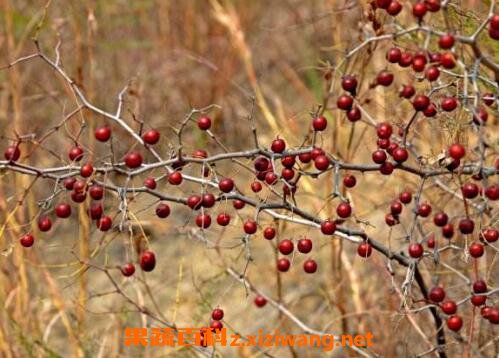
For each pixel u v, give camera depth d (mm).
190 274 5570
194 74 7109
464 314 4324
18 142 3252
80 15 6508
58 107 6141
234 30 6773
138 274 5465
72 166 3232
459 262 4484
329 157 3355
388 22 4496
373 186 5699
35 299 5375
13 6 6438
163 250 5852
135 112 5461
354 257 5168
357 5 4316
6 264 5230
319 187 6008
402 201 3494
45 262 5777
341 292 4801
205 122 3422
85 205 5031
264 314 5523
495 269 4375
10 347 4848
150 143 3295
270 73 7426
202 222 3271
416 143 4691
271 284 5684
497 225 4070
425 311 4469
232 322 5500
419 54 3025
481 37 3953
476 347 4188
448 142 3600
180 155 3248
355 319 5109
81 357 4895
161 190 5797
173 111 6832
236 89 7227
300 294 5484
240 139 7055
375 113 5004
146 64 6992
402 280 4695
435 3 2918
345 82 3311
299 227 5680
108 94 6508
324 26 6816
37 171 3219
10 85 5867
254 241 5934
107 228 3232
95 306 5555
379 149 3322
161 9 7363
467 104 3418
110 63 6770
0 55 6199
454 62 2914
